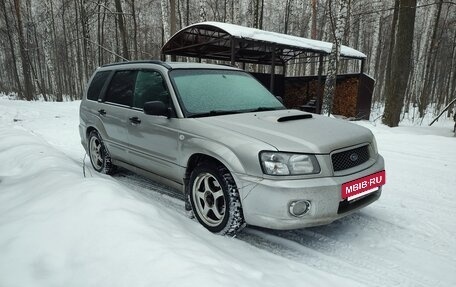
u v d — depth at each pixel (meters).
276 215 2.96
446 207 4.24
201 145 3.46
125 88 4.88
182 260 2.26
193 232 3.19
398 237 3.50
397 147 7.60
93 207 2.86
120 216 2.74
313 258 3.12
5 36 34.31
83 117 5.79
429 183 5.15
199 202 3.64
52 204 3.01
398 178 5.41
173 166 3.90
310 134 3.28
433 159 6.52
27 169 4.59
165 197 4.51
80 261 2.30
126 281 2.09
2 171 4.84
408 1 10.86
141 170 4.57
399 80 11.60
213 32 13.68
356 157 3.35
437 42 23.78
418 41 29.69
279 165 2.98
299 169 2.99
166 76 4.12
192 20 34.03
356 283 2.64
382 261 3.07
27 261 2.33
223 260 2.49
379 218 3.93
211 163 3.47
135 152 4.53
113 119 4.88
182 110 3.81
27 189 3.63
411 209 4.18
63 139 8.90
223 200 3.43
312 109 16.64
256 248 3.16
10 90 43.84
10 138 6.62
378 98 32.28
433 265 3.00
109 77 5.35
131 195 3.33
